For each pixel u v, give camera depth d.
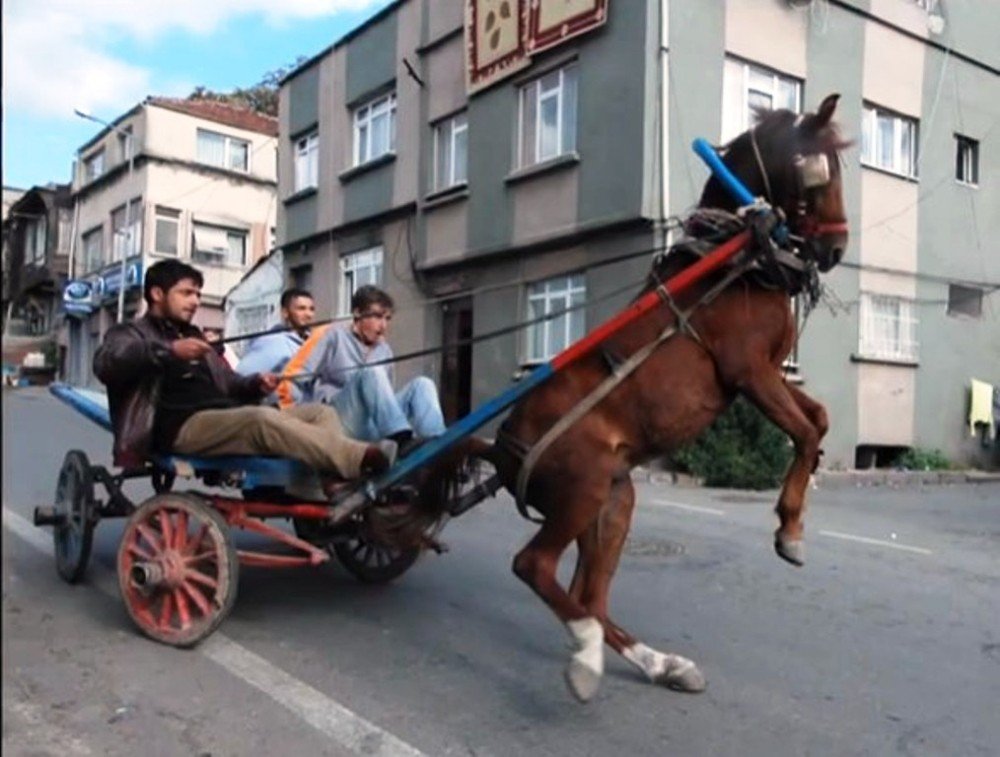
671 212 12.57
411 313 17.39
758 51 13.63
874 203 15.16
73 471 5.87
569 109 13.98
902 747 3.74
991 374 16.94
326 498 5.02
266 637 4.97
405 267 17.62
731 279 3.98
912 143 15.87
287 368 6.27
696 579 6.50
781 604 5.89
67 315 35.72
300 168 21.89
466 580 6.29
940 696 4.31
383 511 4.93
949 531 9.17
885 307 15.33
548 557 4.04
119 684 4.22
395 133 18.00
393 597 5.82
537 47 14.12
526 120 14.86
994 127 17.08
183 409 5.12
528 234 14.52
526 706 4.08
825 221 4.11
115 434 5.15
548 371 4.19
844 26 14.69
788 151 4.11
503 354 14.99
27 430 14.46
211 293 32.81
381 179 18.34
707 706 4.12
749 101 13.67
